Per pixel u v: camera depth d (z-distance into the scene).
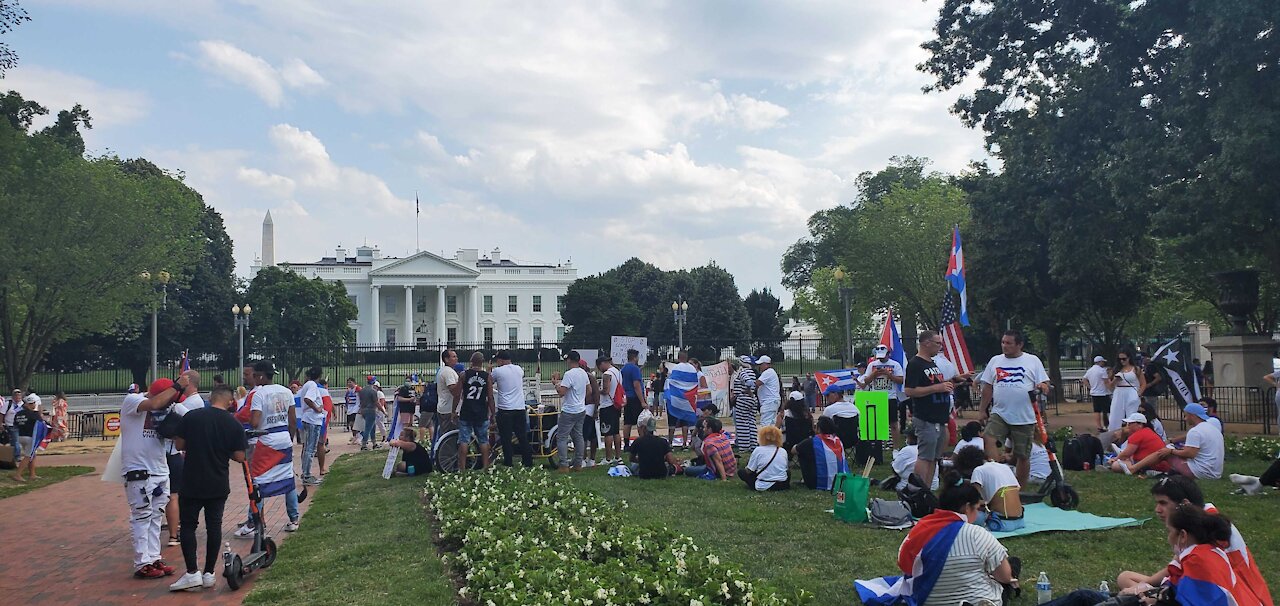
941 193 45.31
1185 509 5.20
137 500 8.32
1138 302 31.41
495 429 14.90
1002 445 11.84
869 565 7.53
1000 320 33.00
